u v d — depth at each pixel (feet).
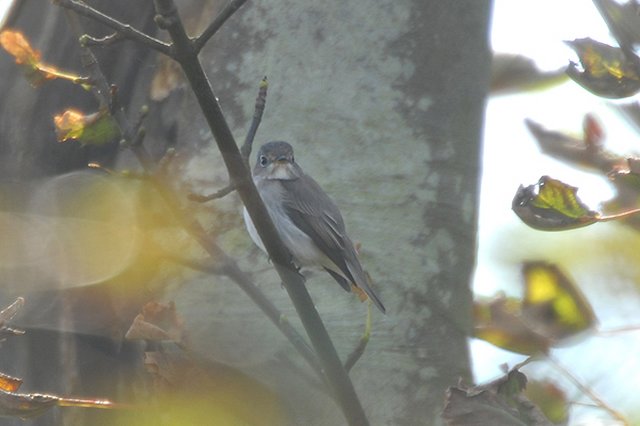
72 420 34.55
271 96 36.01
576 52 30.01
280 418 31.01
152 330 28.07
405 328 34.17
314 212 34.73
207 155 35.22
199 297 32.58
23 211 35.42
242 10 36.65
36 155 36.81
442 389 33.63
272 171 34.91
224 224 34.32
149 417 29.12
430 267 35.09
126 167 35.45
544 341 31.30
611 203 29.71
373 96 36.04
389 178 35.53
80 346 34.50
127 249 33.19
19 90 38.04
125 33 24.03
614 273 37.01
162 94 36.45
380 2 36.63
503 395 27.20
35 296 34.65
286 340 31.94
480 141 37.70
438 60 36.78
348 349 33.99
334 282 35.12
